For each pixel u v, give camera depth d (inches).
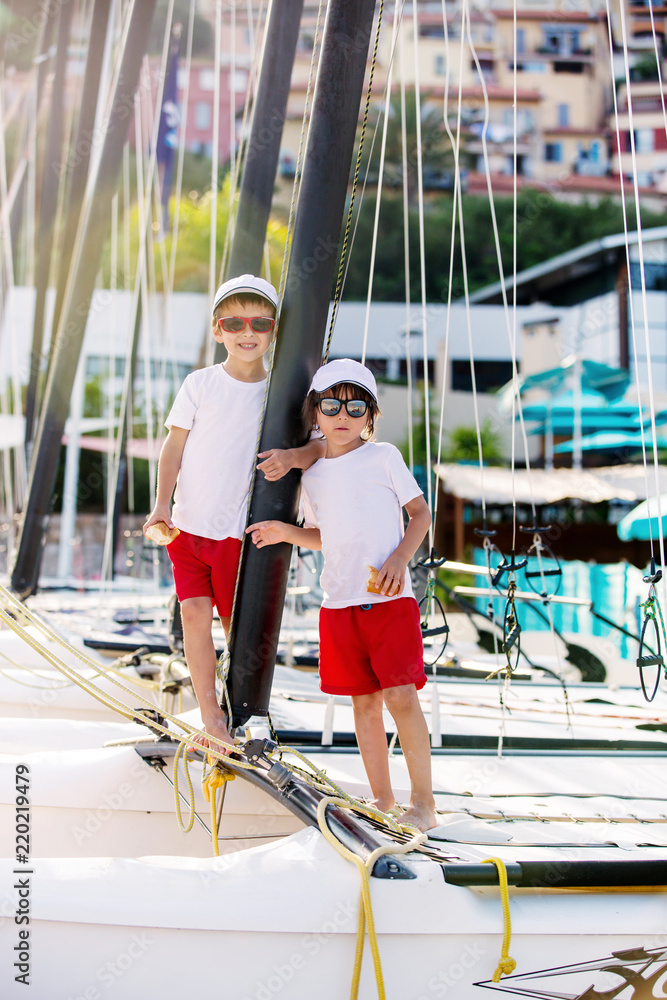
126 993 57.9
